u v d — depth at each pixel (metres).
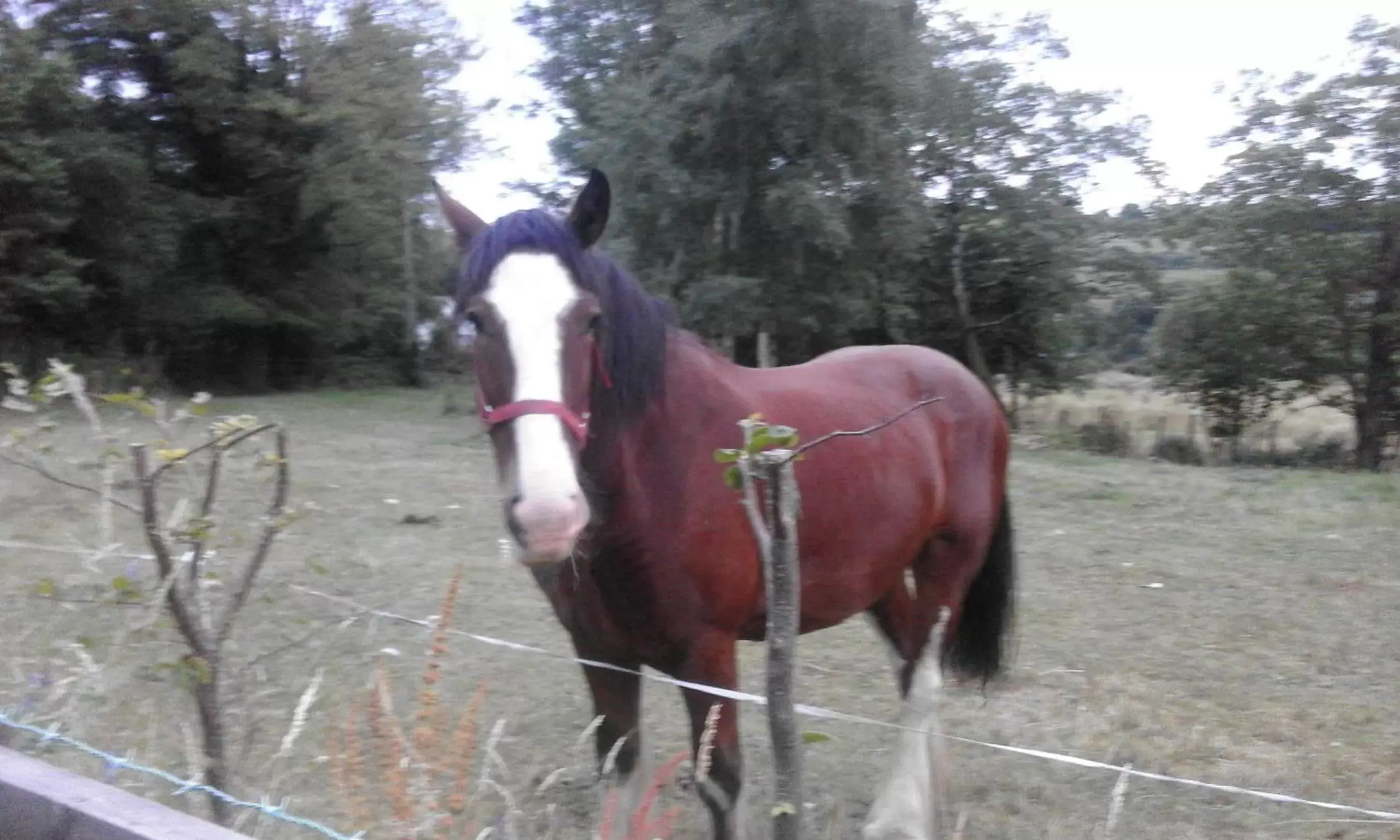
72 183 19.55
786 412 3.06
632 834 2.48
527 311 2.30
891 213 18.02
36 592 2.90
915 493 3.44
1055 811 3.49
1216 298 17.66
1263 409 18.31
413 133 24.39
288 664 4.57
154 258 21.50
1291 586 6.69
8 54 18.27
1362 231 16.64
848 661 5.16
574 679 4.66
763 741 4.06
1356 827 3.37
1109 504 9.75
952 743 3.92
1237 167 17.12
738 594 2.80
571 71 22.38
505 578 6.51
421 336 29.66
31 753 2.65
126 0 21.08
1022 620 5.87
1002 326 21.88
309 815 2.98
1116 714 4.34
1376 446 16.72
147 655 4.12
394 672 4.61
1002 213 20.50
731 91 16.38
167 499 7.93
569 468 2.20
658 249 18.03
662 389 2.63
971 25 20.20
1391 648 5.38
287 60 22.95
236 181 23.91
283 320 24.22
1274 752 3.99
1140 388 27.16
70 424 12.85
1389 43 16.06
